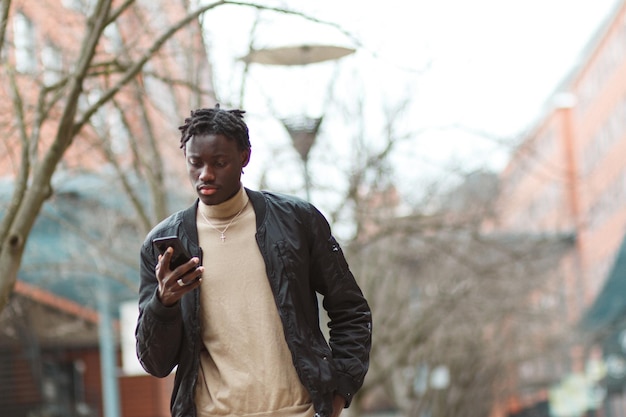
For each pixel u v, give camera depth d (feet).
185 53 55.62
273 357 17.31
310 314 17.71
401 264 111.96
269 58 50.78
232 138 16.92
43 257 83.71
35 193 37.37
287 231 17.61
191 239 17.57
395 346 110.73
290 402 17.35
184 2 53.11
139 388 141.08
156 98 64.08
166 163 75.56
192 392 17.37
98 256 75.56
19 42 60.54
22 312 71.72
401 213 92.58
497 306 118.73
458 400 164.96
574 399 248.11
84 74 37.65
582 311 223.51
